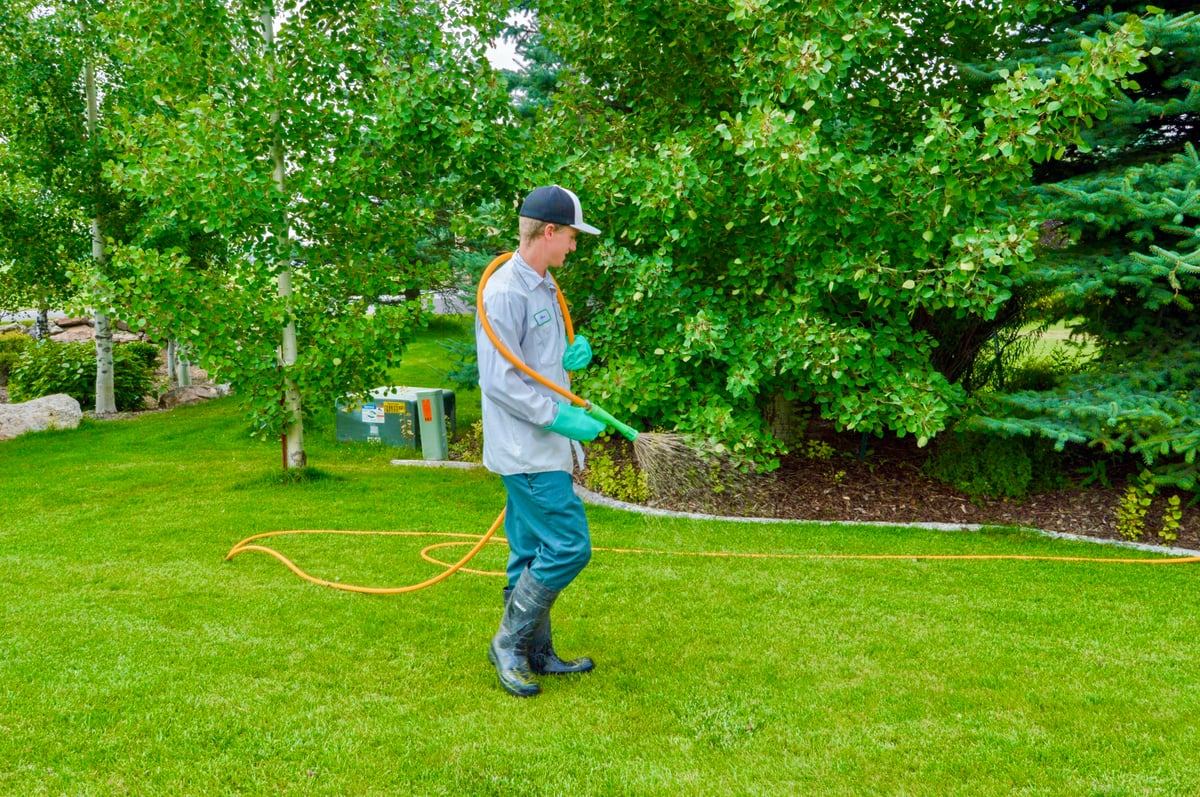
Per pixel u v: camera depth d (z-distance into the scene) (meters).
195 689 2.95
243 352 6.88
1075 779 2.42
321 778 2.38
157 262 6.46
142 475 7.67
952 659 3.38
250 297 6.89
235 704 2.84
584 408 2.99
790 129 5.07
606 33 6.68
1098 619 3.90
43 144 11.53
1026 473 6.16
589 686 3.08
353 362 7.17
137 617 3.74
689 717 2.83
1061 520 5.86
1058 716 2.84
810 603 4.09
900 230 5.59
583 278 6.99
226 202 6.46
